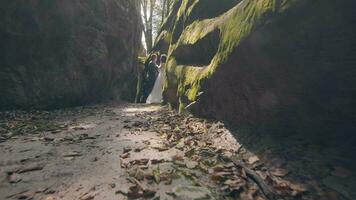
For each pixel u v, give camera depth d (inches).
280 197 108.0
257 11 169.0
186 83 289.4
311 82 143.0
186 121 243.0
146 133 211.9
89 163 142.6
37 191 110.3
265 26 156.8
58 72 361.7
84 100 411.8
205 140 184.1
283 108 162.4
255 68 172.2
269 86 166.1
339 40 126.5
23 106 316.2
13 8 303.3
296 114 155.7
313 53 138.1
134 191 108.8
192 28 336.5
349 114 131.3
